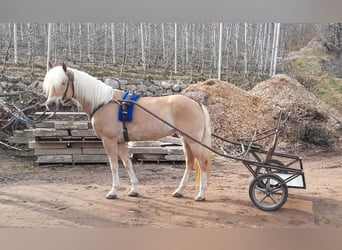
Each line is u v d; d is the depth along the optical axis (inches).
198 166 197.3
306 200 200.8
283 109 406.3
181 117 186.2
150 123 186.5
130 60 559.5
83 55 551.5
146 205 186.2
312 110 413.4
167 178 241.1
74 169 258.5
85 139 263.7
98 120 187.2
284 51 645.3
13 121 320.2
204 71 563.5
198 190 214.4
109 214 172.6
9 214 169.9
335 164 302.8
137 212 175.9
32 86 363.9
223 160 303.4
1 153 298.2
